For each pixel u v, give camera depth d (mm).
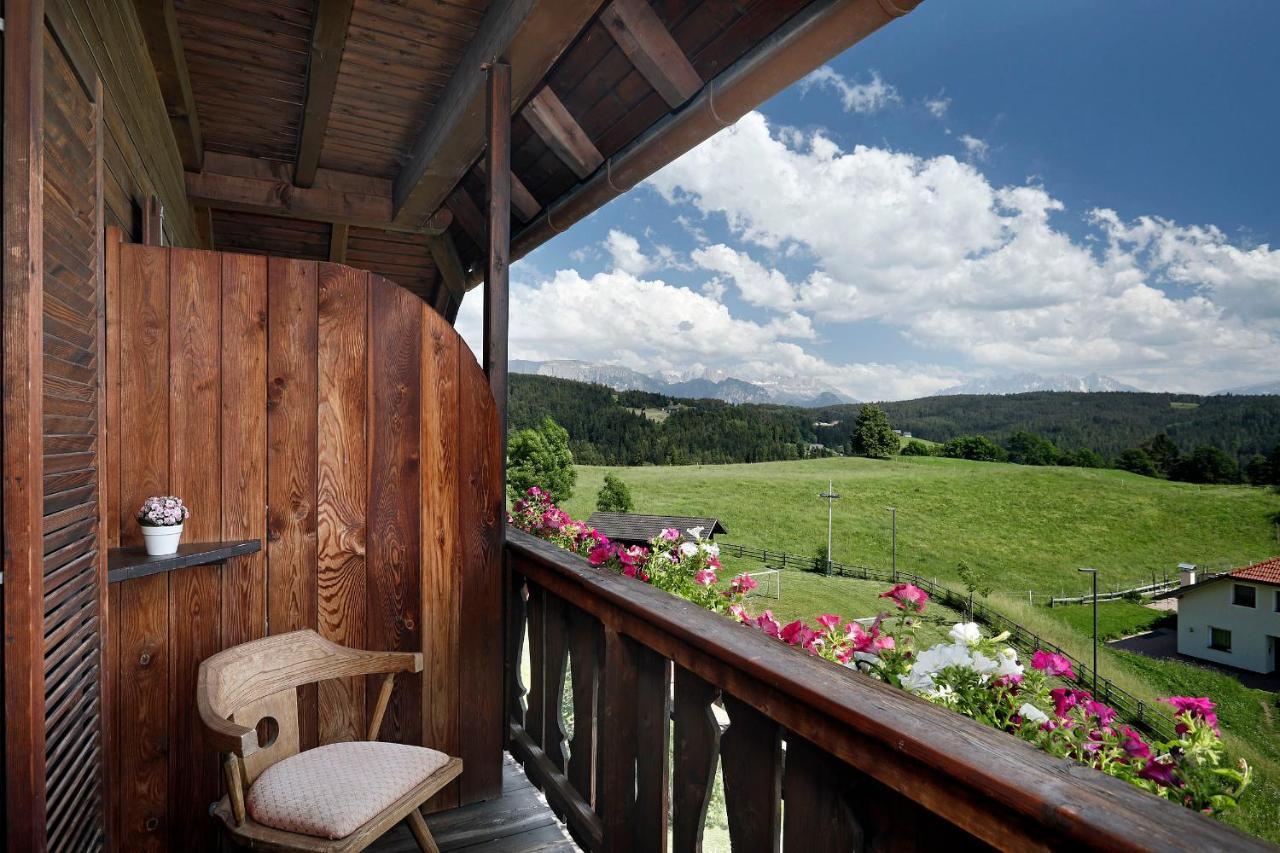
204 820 1900
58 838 1311
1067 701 1029
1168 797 854
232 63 2982
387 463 2166
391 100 3270
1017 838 726
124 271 1887
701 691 1442
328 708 2090
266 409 2020
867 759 938
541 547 2328
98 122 1555
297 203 4078
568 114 3020
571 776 2127
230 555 1856
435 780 1609
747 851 1260
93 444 1515
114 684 1793
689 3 2133
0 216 1073
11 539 1090
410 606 2191
